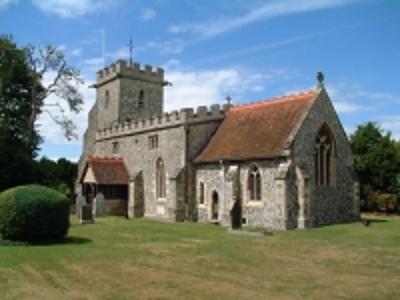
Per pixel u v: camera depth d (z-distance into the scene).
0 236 20.23
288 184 26.80
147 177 38.28
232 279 13.04
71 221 31.55
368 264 15.30
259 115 32.91
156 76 47.72
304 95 30.73
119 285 12.27
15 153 34.91
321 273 13.89
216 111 35.91
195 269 14.47
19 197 19.80
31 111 38.72
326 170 29.64
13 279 12.88
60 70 39.84
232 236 23.11
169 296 11.16
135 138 40.31
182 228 27.23
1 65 37.06
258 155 28.72
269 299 10.91
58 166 57.00
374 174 44.72
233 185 30.14
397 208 42.66
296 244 19.95
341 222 30.03
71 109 40.34
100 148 46.31
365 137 45.69
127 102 45.72
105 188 38.88
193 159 34.28
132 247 19.16
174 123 35.12
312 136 28.66
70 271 14.07
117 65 45.66
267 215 27.98
